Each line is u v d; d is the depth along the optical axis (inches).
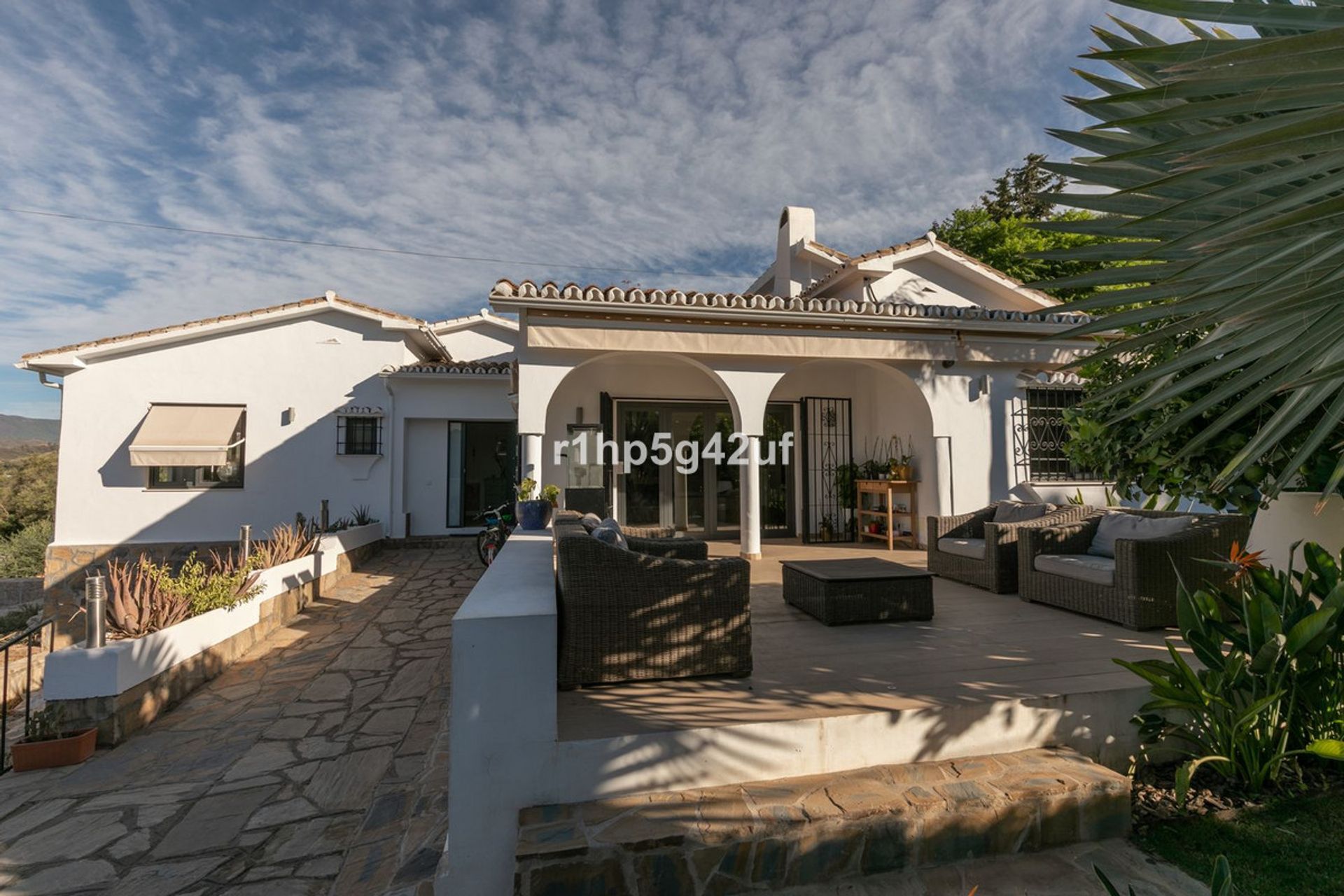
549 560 183.3
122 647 210.1
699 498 473.1
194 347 529.0
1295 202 63.9
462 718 111.2
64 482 502.9
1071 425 176.6
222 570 305.3
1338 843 113.1
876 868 108.4
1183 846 116.1
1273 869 108.0
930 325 354.6
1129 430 155.6
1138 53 67.6
